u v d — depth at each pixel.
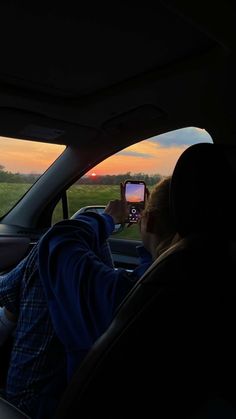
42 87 1.94
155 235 0.99
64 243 1.03
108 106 2.10
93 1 1.31
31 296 1.16
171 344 0.81
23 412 1.03
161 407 0.84
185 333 0.81
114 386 0.83
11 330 1.35
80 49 1.61
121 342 0.81
